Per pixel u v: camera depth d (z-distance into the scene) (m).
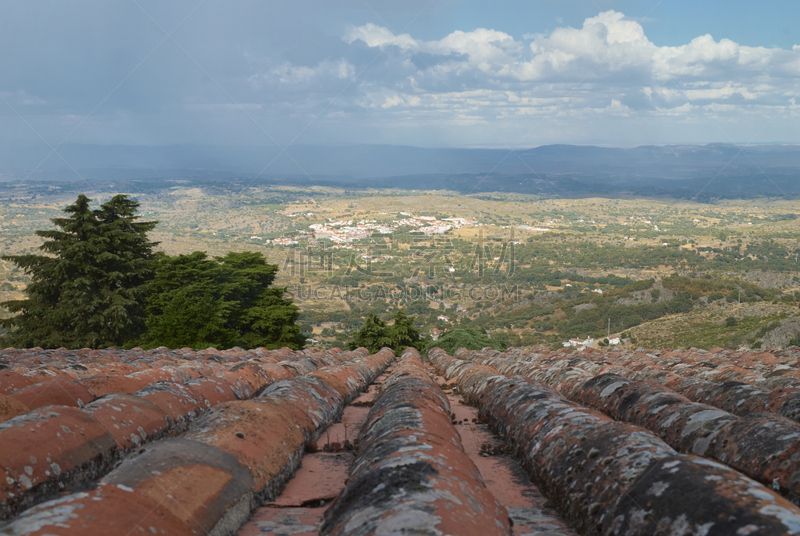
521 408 4.07
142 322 31.09
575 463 2.69
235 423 3.21
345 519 1.99
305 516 2.58
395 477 2.17
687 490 1.86
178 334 24.36
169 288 27.27
